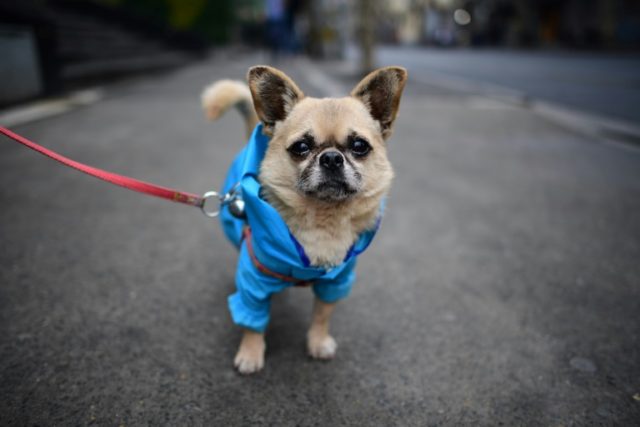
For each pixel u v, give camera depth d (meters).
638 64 3.63
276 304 0.54
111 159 1.03
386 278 0.59
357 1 3.03
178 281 0.56
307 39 5.61
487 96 2.11
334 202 0.38
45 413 0.37
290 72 3.09
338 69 3.39
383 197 0.43
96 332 0.46
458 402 0.40
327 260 0.39
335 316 0.51
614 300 0.55
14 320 0.47
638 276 0.60
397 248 0.67
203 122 1.49
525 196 0.89
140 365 0.42
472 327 0.50
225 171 0.98
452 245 0.68
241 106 0.52
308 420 0.38
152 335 0.47
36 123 1.32
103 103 1.72
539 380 0.42
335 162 0.37
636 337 0.48
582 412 0.39
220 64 3.94
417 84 2.58
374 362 0.44
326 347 0.45
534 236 0.71
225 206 0.47
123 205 0.78
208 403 0.39
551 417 0.38
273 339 0.48
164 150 1.13
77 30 2.45
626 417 0.38
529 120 1.60
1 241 0.63
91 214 0.74
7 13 1.43
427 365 0.44
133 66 2.56
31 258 0.59
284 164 0.39
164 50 3.82
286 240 0.36
